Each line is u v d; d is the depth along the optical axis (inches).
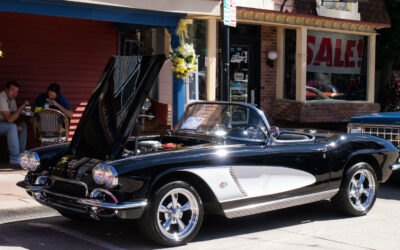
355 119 349.1
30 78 412.2
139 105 202.7
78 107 435.8
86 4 336.8
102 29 446.0
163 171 193.0
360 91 598.9
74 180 196.7
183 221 207.8
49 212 253.4
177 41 386.3
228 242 207.6
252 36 536.4
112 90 218.8
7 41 400.5
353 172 250.2
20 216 245.0
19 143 370.9
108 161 190.5
